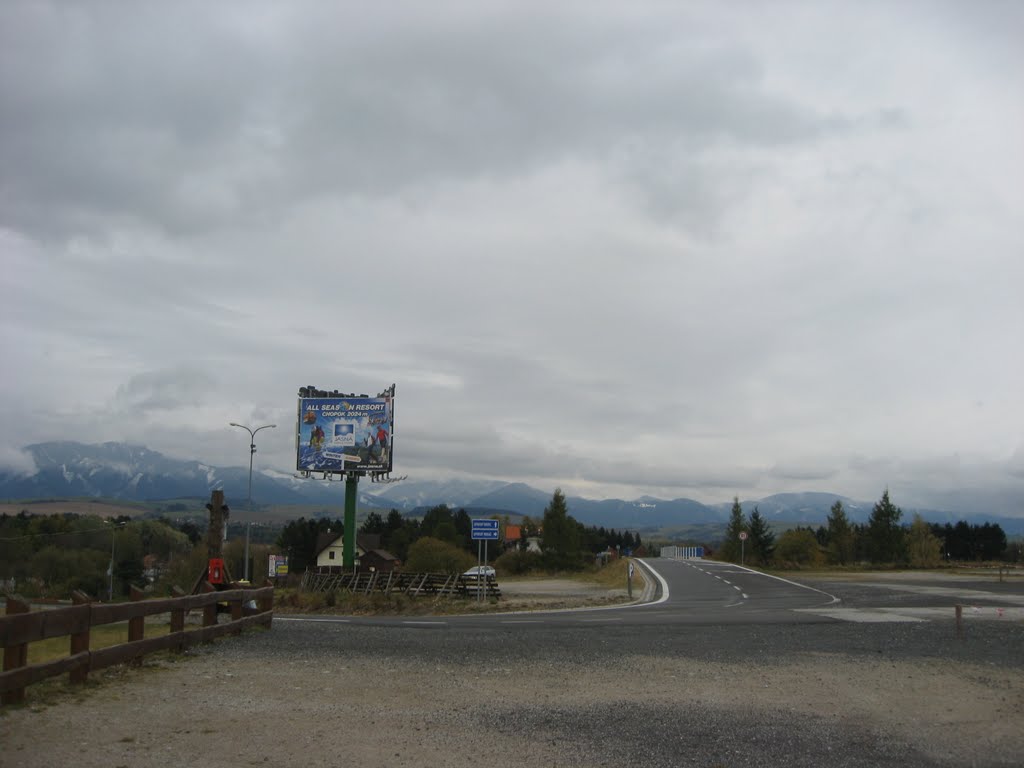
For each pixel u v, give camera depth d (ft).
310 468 158.51
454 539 323.16
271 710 29.40
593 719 29.71
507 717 29.73
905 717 30.83
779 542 232.12
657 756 25.13
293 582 157.48
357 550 297.33
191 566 213.46
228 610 58.39
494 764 23.82
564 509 255.91
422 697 32.99
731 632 58.23
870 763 24.89
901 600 93.56
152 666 36.88
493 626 66.33
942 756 25.77
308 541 296.92
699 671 40.32
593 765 24.04
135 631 36.96
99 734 24.76
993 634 56.39
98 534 249.55
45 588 226.38
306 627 59.82
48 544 241.14
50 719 25.96
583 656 45.03
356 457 158.10
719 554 265.54
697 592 118.21
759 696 34.37
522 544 380.99
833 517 241.14
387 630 59.11
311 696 32.27
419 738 26.37
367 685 35.14
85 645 31.65
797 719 30.30
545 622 71.56
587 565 260.01
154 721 26.84
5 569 233.55
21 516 314.96
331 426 159.63
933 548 240.12
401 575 124.06
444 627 65.05
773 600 98.12
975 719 30.60
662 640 52.90
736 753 25.64
